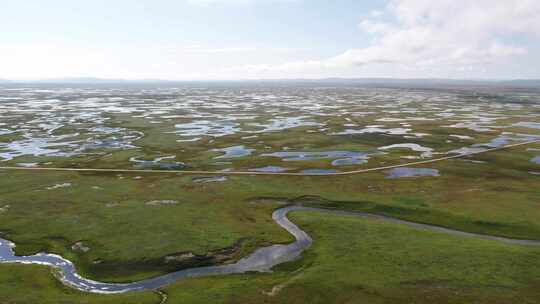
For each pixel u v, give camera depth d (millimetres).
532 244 40375
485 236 42750
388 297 30266
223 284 32562
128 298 30375
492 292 30797
